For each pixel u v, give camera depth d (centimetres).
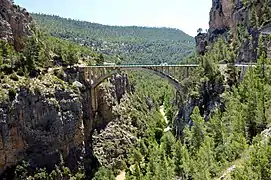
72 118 9262
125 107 12962
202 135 6325
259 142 3550
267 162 3016
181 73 9650
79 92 9950
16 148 7981
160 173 6194
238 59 10775
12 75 8519
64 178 8588
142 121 13050
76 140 9394
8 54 9275
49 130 8625
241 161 3956
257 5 11325
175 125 10281
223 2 14538
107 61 17738
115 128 11281
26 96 8356
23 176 7812
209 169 4700
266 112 5038
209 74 8719
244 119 5078
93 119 10806
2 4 10881
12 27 11025
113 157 10288
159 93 18238
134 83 17912
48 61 10062
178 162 6184
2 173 7669
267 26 9925
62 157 8788
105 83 11944
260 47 8869
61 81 9544
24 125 8200
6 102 7850
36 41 10306
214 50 12138
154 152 7738
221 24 15112
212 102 8181
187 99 9331
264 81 6025
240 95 6203
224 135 5356
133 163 9694
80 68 10688
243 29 11456
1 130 7656
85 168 9325
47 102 8688
